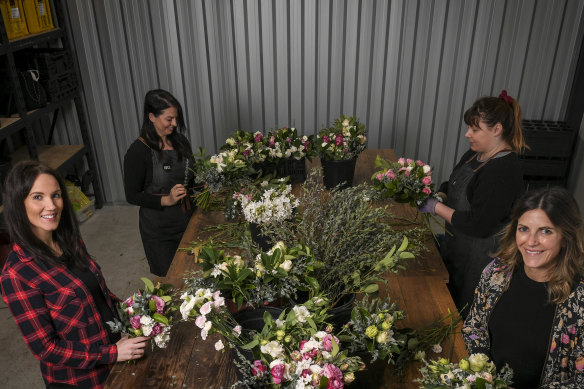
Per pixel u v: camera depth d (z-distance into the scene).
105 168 4.69
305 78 4.24
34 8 3.70
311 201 1.85
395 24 4.00
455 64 4.12
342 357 1.28
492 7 3.89
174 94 4.34
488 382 1.29
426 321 1.83
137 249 4.04
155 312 1.62
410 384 1.56
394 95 4.27
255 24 4.05
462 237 2.27
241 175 2.55
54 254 1.73
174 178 2.74
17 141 4.39
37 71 3.72
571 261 1.39
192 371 1.62
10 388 2.71
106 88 4.33
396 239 1.74
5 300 1.64
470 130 2.10
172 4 3.99
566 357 1.46
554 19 3.90
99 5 4.01
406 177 2.23
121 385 1.58
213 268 1.60
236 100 4.36
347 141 2.74
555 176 4.09
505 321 1.57
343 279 1.61
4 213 1.63
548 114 4.24
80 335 1.75
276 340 1.34
